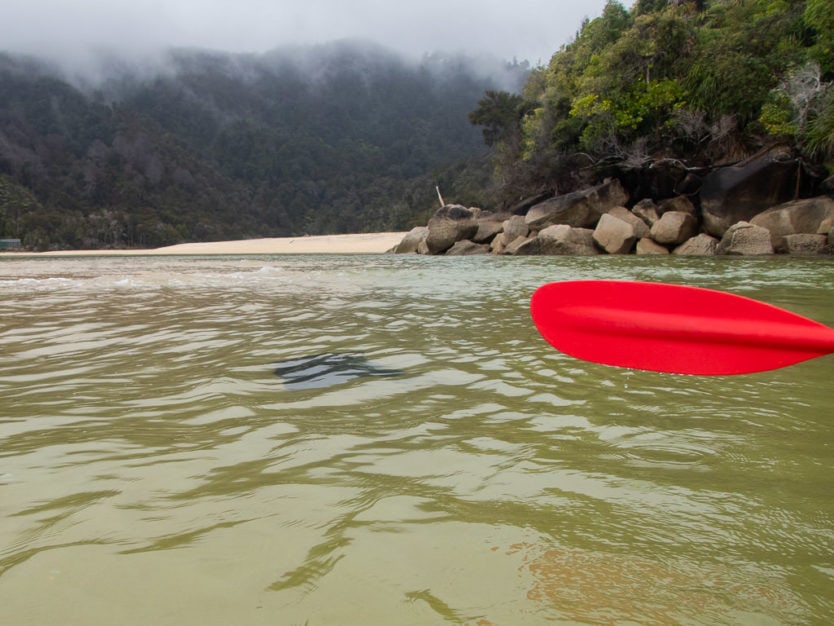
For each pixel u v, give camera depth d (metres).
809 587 1.40
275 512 1.83
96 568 1.50
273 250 50.00
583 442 2.44
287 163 162.12
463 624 1.26
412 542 1.62
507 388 3.34
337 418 2.83
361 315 6.50
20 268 21.77
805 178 22.22
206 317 6.50
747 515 1.77
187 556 1.56
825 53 22.75
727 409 2.88
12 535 1.69
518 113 39.25
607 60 27.83
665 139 28.59
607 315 2.50
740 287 8.83
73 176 120.50
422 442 2.47
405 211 107.00
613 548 1.58
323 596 1.37
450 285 10.48
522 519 1.76
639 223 24.09
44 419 2.87
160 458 2.32
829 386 3.29
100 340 5.11
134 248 103.94
